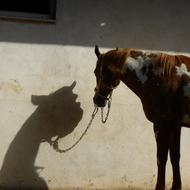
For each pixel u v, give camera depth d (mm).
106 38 5633
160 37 5773
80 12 5562
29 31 5457
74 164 5609
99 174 5668
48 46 5508
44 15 5617
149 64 5008
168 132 4988
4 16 5375
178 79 4930
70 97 5578
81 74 5598
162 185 4992
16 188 5469
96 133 5660
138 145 5762
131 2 5684
